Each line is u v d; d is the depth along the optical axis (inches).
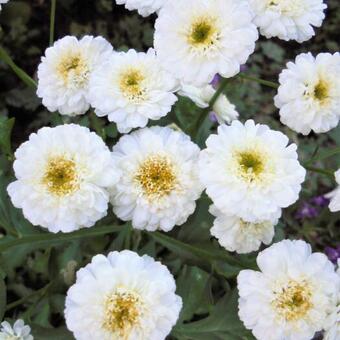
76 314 4.9
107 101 5.8
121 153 5.6
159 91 5.9
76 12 12.0
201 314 7.5
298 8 6.3
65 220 5.2
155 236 6.2
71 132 5.3
